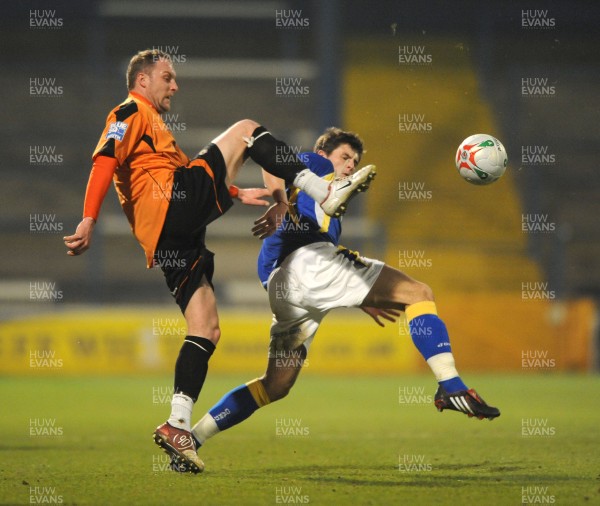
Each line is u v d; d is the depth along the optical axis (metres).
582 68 97.56
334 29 86.38
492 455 19.86
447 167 86.50
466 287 74.00
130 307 70.56
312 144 86.88
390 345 58.97
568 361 61.09
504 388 47.12
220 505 12.62
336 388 47.47
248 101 94.12
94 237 73.44
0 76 93.94
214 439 24.33
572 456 19.56
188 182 15.72
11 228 77.00
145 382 51.09
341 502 12.87
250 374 57.50
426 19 97.00
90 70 94.75
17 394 43.00
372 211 81.88
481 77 96.00
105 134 15.48
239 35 97.12
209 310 15.83
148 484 14.95
